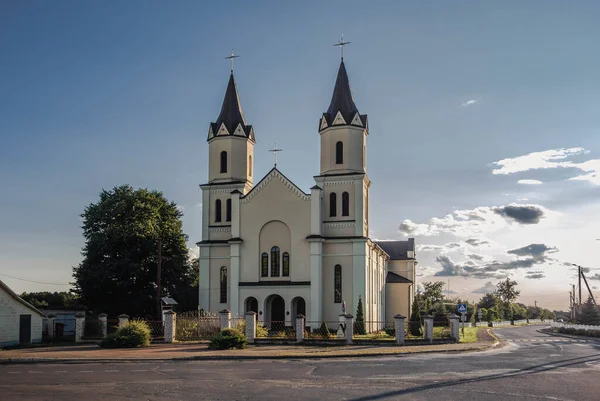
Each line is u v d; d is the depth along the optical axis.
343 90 59.62
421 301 107.12
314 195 56.12
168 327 40.31
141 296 58.72
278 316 56.97
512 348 39.25
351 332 39.22
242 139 61.53
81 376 22.19
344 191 57.28
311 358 29.73
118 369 24.66
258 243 57.03
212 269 59.53
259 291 56.00
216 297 59.09
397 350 33.75
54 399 17.11
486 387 19.48
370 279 60.25
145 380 21.05
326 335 42.34
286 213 56.72
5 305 39.16
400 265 85.44
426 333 41.59
